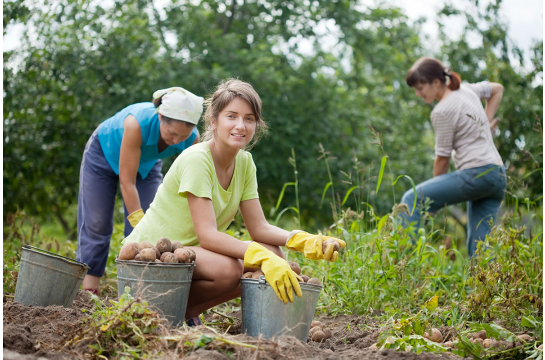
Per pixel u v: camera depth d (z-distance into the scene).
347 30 11.24
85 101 9.10
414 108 12.58
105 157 3.70
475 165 4.41
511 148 8.10
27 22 7.86
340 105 10.89
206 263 2.52
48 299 2.76
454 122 4.43
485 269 3.27
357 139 10.82
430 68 4.52
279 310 2.31
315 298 2.39
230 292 2.72
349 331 2.86
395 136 12.16
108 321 2.09
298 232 2.63
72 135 9.12
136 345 2.09
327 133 10.34
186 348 2.05
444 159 4.60
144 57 9.31
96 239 3.67
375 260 3.59
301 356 2.09
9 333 2.10
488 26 9.33
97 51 9.00
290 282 2.31
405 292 3.47
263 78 9.84
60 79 8.94
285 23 11.37
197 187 2.53
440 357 2.16
